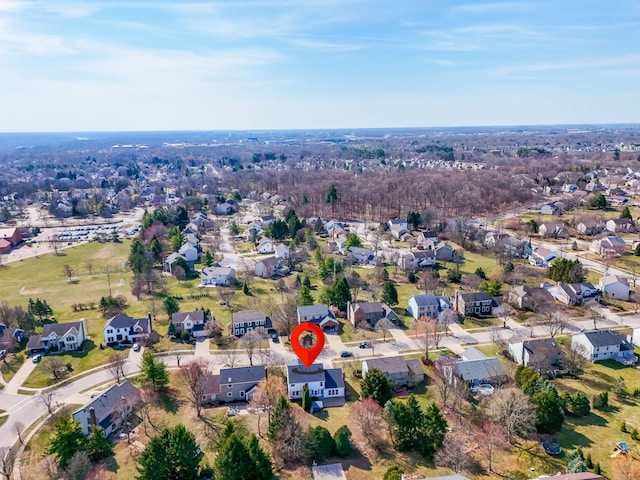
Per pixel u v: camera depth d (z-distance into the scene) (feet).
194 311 340.59
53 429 224.12
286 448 199.72
